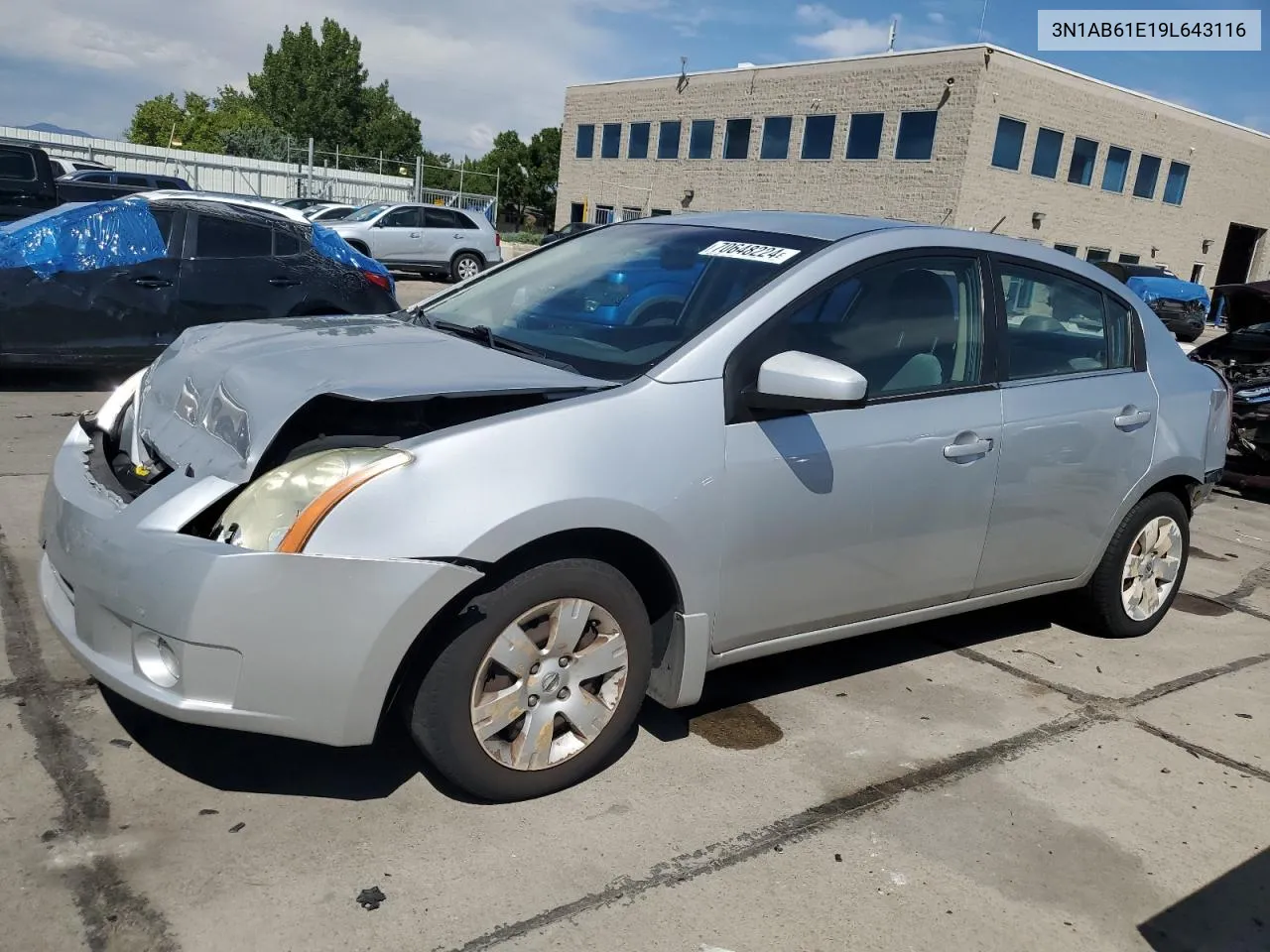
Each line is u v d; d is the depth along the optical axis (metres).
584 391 2.84
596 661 2.84
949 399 3.48
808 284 3.19
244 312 8.16
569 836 2.71
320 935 2.27
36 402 7.38
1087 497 4.00
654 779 3.03
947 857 2.80
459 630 2.60
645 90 39.34
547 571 2.68
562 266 3.87
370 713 2.50
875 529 3.30
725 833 2.80
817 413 3.14
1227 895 2.76
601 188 41.97
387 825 2.69
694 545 2.89
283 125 80.44
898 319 3.41
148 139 71.38
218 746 2.99
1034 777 3.26
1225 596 5.36
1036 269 3.87
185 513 2.54
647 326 3.18
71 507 2.74
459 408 2.82
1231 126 37.97
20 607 3.78
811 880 2.64
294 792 2.79
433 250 21.75
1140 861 2.88
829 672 3.91
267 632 2.40
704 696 3.62
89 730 3.00
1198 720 3.79
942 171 30.34
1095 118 32.88
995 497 3.62
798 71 33.84
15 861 2.42
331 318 3.77
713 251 3.49
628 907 2.46
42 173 12.20
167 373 3.24
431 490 2.48
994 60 29.33
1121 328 4.20
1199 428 4.39
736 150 36.31
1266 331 8.38
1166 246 37.41
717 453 2.91
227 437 2.69
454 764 2.68
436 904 2.40
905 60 30.86
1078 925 2.58
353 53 81.56
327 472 2.48
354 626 2.42
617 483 2.71
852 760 3.26
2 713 3.05
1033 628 4.58
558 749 2.86
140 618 2.47
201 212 8.11
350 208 23.44
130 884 2.38
